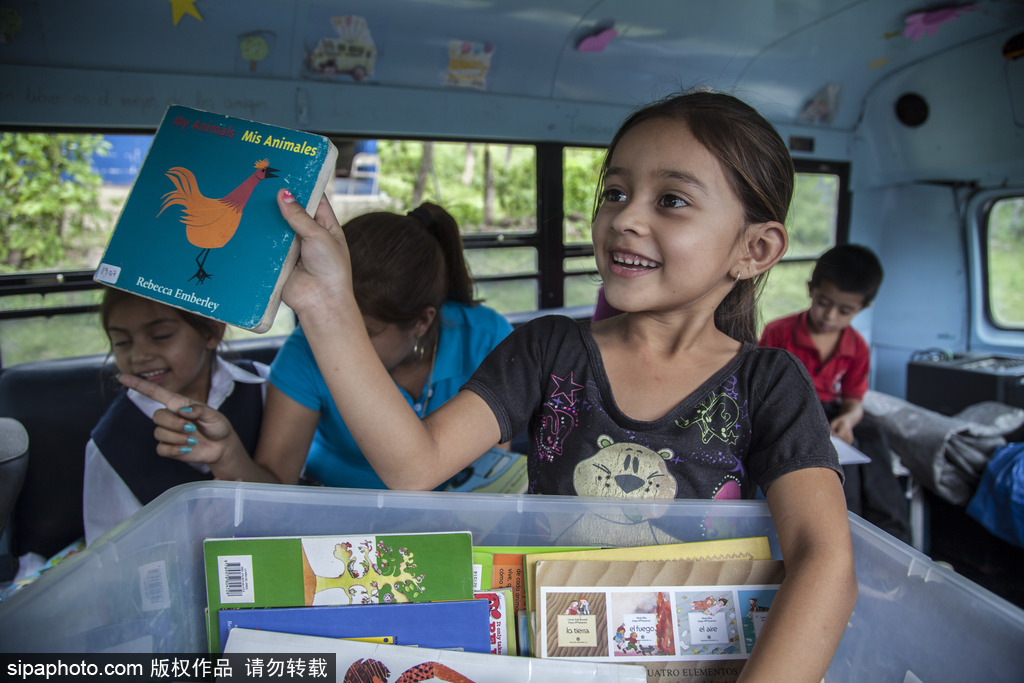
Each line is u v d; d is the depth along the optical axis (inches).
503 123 111.8
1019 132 127.4
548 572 24.0
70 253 187.9
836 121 147.8
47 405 74.5
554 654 23.5
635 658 23.7
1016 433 106.0
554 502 26.1
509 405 30.7
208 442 38.8
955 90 132.5
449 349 59.2
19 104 77.2
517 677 21.9
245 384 64.7
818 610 21.9
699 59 122.0
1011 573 90.6
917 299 152.5
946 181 143.3
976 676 21.5
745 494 30.5
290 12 88.4
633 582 24.2
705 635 24.0
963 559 96.9
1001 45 122.7
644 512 26.4
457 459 28.4
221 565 22.9
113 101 82.3
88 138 93.5
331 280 23.7
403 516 25.7
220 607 22.9
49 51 77.9
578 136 120.0
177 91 86.0
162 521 23.1
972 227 142.1
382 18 94.4
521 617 24.7
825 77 137.6
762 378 29.4
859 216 157.5
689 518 26.6
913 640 23.6
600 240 28.7
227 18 85.4
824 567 22.9
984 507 91.2
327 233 23.4
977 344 146.3
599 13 102.8
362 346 24.7
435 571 23.3
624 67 119.0
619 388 30.6
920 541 100.2
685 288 27.3
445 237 62.5
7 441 58.4
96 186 187.8
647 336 30.5
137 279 23.3
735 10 107.3
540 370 31.7
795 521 24.8
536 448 31.8
